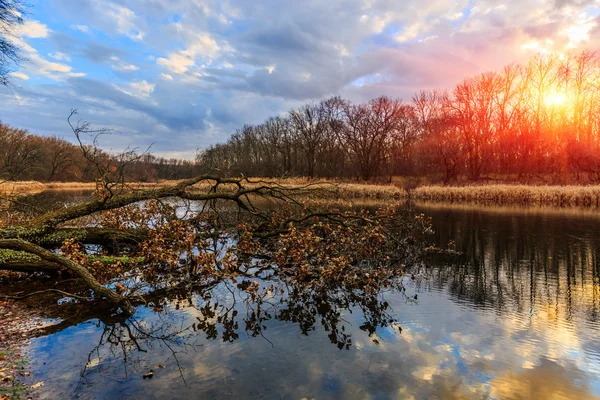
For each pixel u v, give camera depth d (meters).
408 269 7.16
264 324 4.54
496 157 41.62
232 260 6.64
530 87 38.88
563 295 5.51
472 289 5.85
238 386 3.17
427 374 3.36
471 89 38.78
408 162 43.62
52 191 32.72
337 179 44.44
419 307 5.09
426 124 39.34
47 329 4.34
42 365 3.50
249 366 3.52
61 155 39.41
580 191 19.28
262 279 6.59
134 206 9.25
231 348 3.89
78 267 5.12
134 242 7.98
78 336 4.16
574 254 8.00
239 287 6.08
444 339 4.08
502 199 20.84
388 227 10.52
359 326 4.47
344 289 5.98
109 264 6.46
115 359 3.64
